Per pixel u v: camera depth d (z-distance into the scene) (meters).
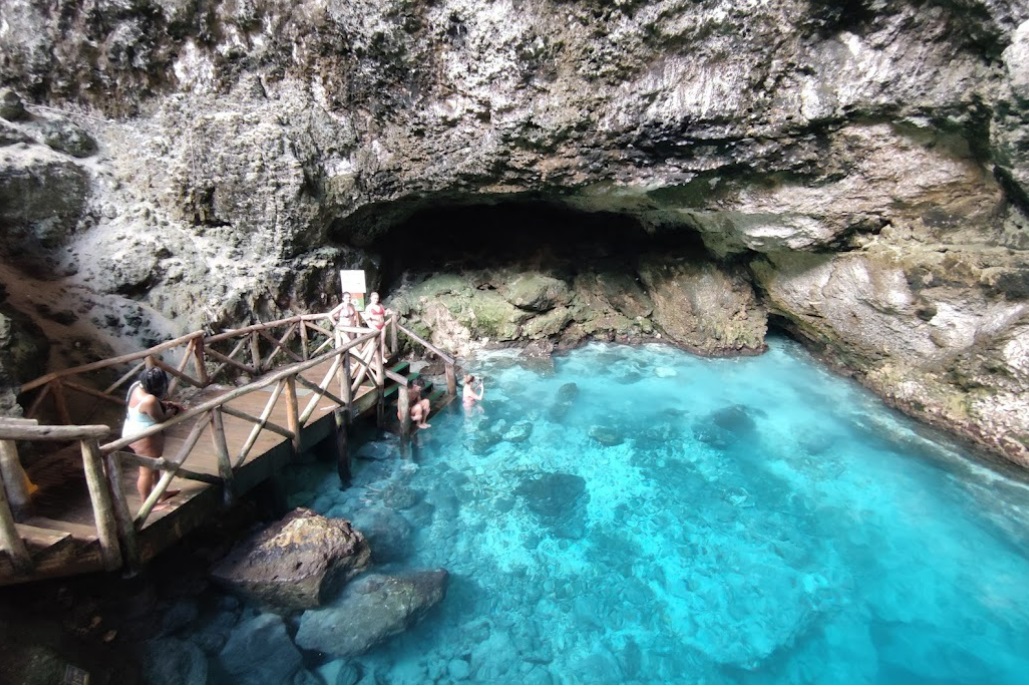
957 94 7.71
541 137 10.03
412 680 6.23
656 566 8.18
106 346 9.05
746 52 8.48
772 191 10.07
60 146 10.13
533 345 14.76
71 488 6.27
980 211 8.76
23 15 10.08
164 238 10.34
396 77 10.43
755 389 13.05
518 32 9.09
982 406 9.68
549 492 9.51
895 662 6.75
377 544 7.77
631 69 9.07
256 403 9.21
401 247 15.24
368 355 10.17
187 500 6.12
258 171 10.69
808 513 9.23
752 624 7.28
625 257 15.72
